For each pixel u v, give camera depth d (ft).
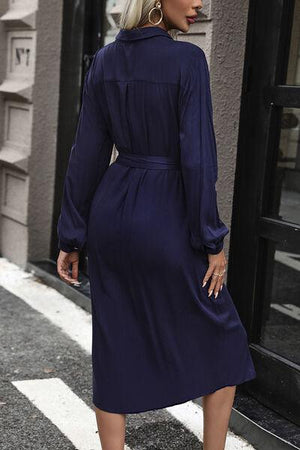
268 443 11.11
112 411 9.48
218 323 9.32
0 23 20.88
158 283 9.18
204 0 12.37
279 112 11.98
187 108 8.81
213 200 8.89
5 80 21.07
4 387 13.28
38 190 20.21
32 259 20.42
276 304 12.21
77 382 13.64
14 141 20.90
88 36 18.58
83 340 15.60
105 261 9.39
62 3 19.45
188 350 9.30
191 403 12.80
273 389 11.93
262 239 12.35
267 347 12.40
